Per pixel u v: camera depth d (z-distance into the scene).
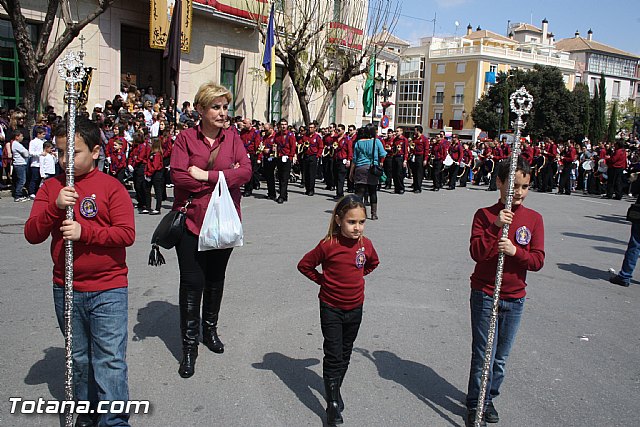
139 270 7.29
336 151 16.27
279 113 26.69
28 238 3.28
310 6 23.28
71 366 3.21
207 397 4.08
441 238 10.47
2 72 16.22
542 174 23.02
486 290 3.79
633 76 87.31
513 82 53.31
